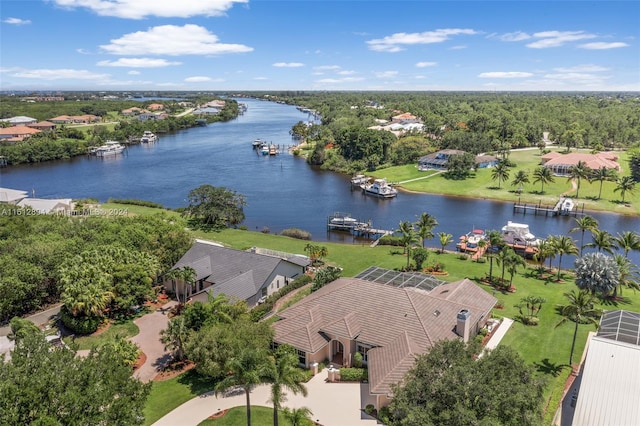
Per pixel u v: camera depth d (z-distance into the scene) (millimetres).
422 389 30328
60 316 58281
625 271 62969
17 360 29969
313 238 102750
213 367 40219
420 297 51250
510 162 163625
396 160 177875
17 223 80312
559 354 49594
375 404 40906
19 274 57844
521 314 58688
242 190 147625
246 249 85500
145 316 59281
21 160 195250
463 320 46312
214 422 38312
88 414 27172
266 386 44031
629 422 34562
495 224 112500
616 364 37781
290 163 194375
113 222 80438
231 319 47406
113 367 31750
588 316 51594
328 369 46219
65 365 29922
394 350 43875
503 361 31703
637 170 144625
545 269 78250
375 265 78812
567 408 40625
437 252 87562
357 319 49344
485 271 76375
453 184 149375
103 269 58281
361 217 118938
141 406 31000
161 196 139250
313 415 39750
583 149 196625
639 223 111625
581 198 130125
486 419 25969
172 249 72562
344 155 189750
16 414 25359
